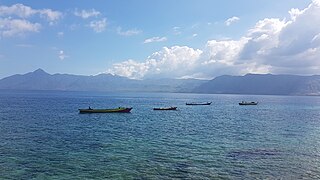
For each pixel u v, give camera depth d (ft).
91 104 594.24
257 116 360.28
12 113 344.69
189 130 222.69
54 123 258.57
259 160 127.95
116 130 218.79
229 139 180.65
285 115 378.94
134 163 121.19
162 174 107.45
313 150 149.18
